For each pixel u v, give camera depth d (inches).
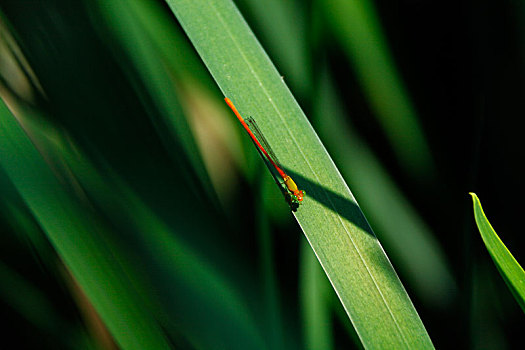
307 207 19.5
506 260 18.3
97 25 21.3
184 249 21.2
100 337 20.9
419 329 19.2
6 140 19.8
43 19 21.1
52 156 20.9
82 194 20.8
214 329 21.0
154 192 21.4
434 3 21.4
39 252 20.8
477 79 21.4
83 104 21.3
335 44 21.4
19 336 20.9
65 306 20.9
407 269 21.4
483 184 21.4
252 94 19.8
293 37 21.4
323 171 19.6
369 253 19.4
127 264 20.9
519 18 21.1
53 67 21.2
